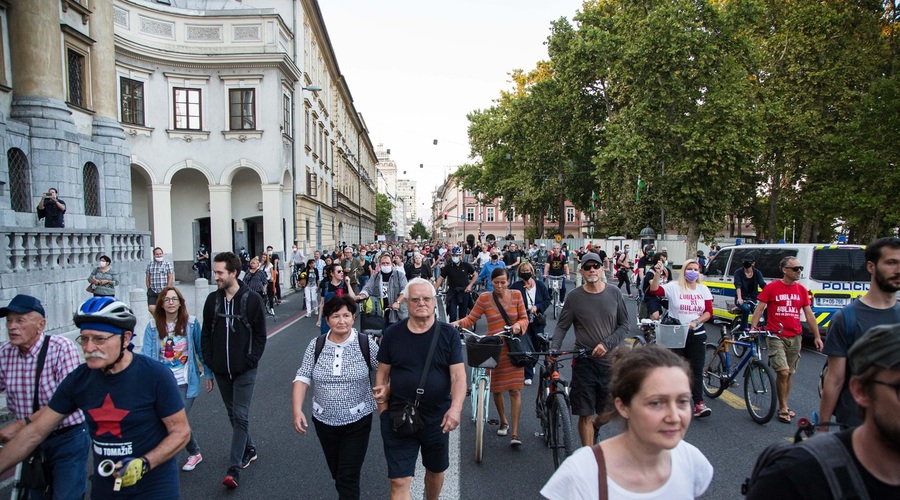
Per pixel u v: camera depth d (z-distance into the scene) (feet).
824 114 94.32
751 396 22.24
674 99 85.76
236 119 83.15
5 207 39.52
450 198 404.57
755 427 21.06
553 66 117.29
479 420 17.65
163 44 80.43
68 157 45.34
